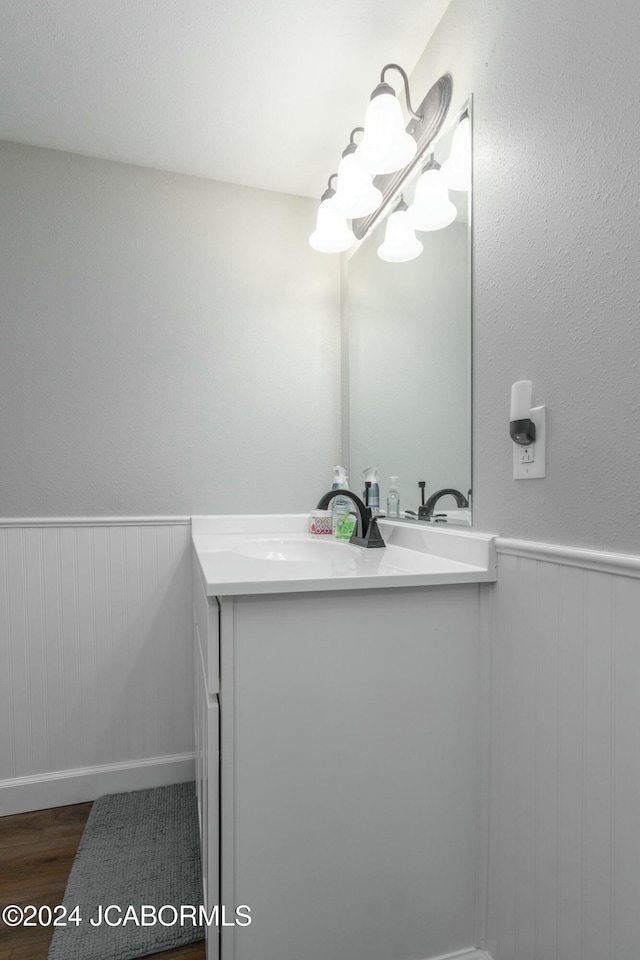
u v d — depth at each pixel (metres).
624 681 0.73
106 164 1.75
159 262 1.80
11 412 1.66
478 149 1.09
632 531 0.73
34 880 1.33
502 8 1.01
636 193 0.71
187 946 1.14
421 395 1.38
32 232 1.68
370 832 0.99
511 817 0.97
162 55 1.35
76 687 1.70
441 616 1.03
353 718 0.97
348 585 0.94
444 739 1.04
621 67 0.73
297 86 1.46
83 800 1.68
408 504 1.46
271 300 1.93
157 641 1.77
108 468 1.75
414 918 1.02
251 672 0.92
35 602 1.66
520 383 0.95
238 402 1.88
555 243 0.86
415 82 1.39
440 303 1.27
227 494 1.87
